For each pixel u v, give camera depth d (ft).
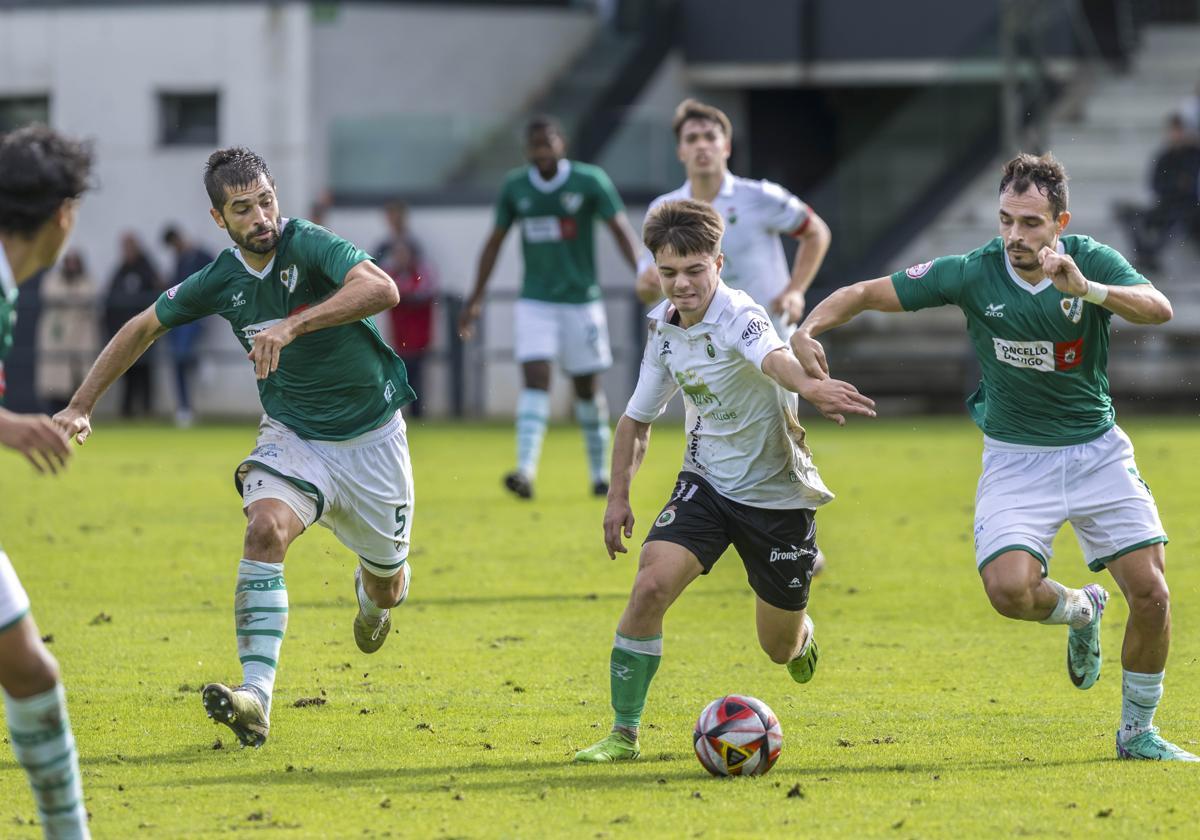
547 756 65.05
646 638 64.69
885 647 88.43
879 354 256.32
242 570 67.26
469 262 274.36
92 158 50.34
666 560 65.21
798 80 286.66
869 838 53.11
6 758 64.28
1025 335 66.08
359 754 65.31
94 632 92.12
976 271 67.00
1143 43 291.38
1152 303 62.90
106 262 293.23
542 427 152.25
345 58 287.69
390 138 279.69
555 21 298.56
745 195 105.29
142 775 61.82
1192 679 80.64
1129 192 263.90
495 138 278.46
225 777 61.46
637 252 150.82
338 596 105.09
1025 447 67.62
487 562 117.19
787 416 66.64
